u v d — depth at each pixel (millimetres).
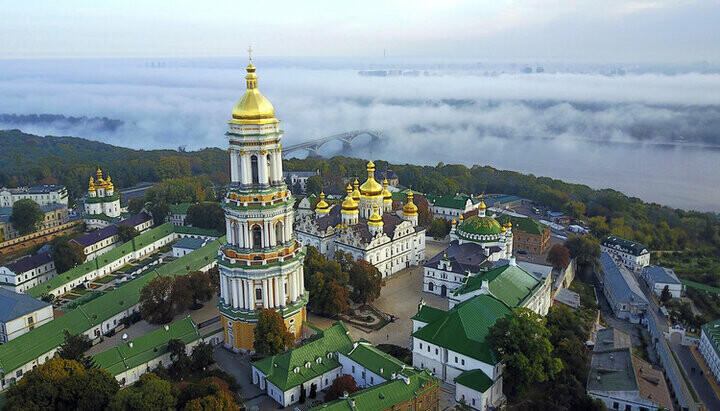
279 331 138500
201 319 170125
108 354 132750
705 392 152250
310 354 132125
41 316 164125
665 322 195750
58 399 109750
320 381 130000
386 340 160875
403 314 180125
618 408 128000
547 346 125125
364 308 182875
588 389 131750
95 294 183750
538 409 125000
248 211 138000
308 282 175125
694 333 184500
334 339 138250
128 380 133125
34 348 144250
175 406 110375
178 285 168625
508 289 156625
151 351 138500
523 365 120688
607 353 149000
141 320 174250
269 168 141875
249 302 143625
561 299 193750
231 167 141375
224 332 151500
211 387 112812
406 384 116812
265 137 135250
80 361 127562
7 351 138500
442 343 132625
